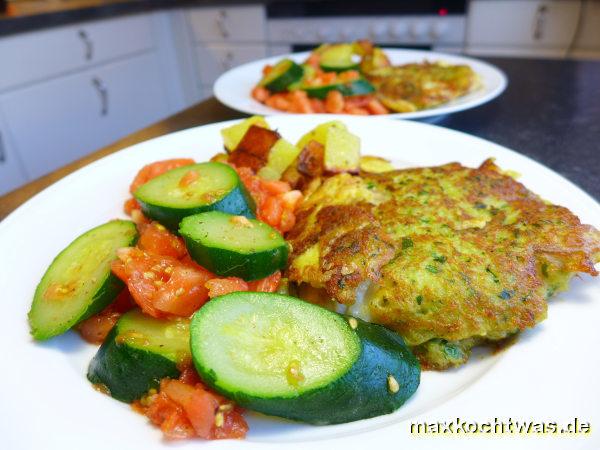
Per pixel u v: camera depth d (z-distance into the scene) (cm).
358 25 69
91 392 15
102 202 25
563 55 63
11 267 19
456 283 17
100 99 67
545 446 13
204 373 14
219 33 75
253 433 14
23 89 57
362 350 15
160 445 13
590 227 18
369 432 14
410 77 43
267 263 18
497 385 15
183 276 17
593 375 15
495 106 40
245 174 24
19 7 65
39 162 60
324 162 25
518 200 20
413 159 28
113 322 18
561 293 18
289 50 74
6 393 15
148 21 73
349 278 17
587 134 34
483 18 64
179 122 39
